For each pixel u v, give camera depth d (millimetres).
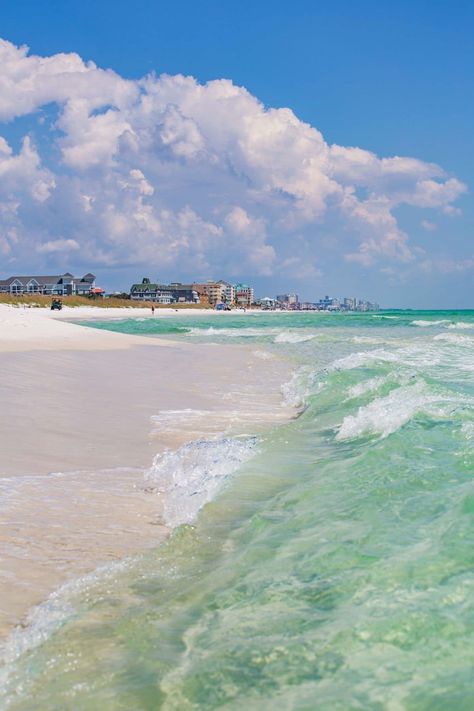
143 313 155375
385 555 4602
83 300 165250
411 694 2945
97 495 7125
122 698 3238
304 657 3389
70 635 3994
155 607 4312
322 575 4441
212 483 7484
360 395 13016
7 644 3934
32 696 3348
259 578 4574
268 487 7238
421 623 3557
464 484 6148
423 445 7883
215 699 3119
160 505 6848
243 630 3801
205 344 33938
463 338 36000
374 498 6066
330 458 8328
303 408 13375
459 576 4078
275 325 71562
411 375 13883
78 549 5527
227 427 11352
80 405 12891
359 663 3266
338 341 36188
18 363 18625
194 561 5207
